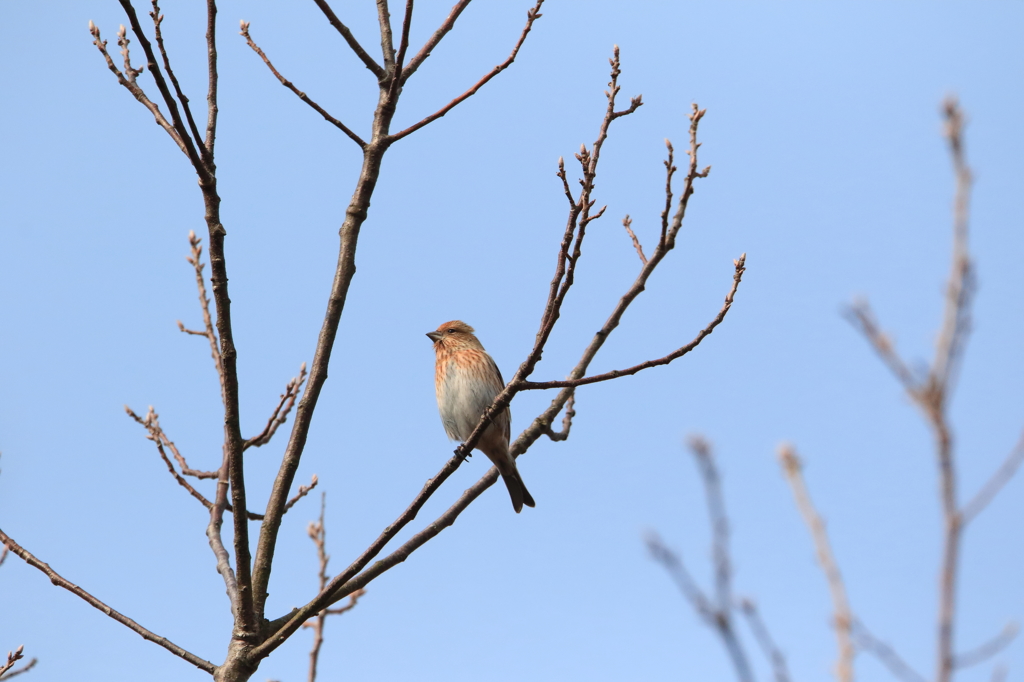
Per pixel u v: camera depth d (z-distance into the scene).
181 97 8.88
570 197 9.54
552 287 9.71
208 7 10.16
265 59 10.80
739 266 10.05
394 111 11.30
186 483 11.83
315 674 10.35
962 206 5.49
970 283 5.34
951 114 5.63
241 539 9.70
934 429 5.13
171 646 9.71
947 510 5.04
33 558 10.27
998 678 4.82
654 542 5.73
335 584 9.95
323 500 11.85
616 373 9.80
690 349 9.77
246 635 9.78
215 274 9.40
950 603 4.93
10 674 9.68
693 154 11.55
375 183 11.16
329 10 10.82
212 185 9.23
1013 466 5.04
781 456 6.02
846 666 5.25
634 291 12.38
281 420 12.37
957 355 5.25
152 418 12.29
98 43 10.52
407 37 10.93
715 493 5.85
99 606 10.02
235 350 9.57
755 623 5.48
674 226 11.81
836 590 5.53
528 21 11.05
